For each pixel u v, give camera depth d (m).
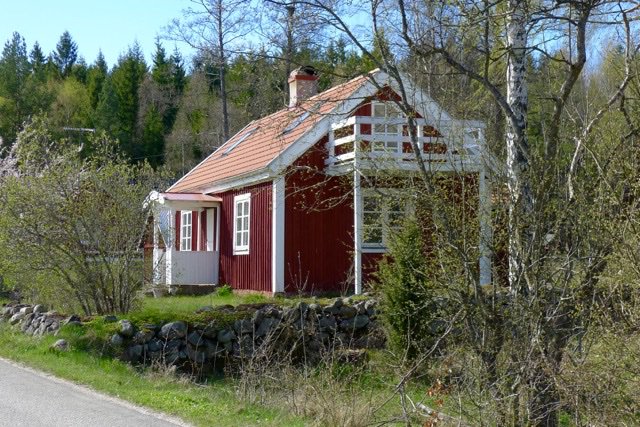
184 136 53.88
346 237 20.77
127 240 14.47
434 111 10.32
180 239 27.70
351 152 17.53
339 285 20.61
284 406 9.43
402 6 8.34
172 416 8.79
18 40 65.69
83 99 61.22
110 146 18.30
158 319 13.00
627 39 8.41
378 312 13.40
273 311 13.52
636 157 7.36
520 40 8.90
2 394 9.62
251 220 21.94
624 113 7.83
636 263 6.69
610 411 6.73
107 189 14.31
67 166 14.36
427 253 9.10
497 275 7.60
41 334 13.10
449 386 7.80
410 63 9.52
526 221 7.43
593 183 7.23
